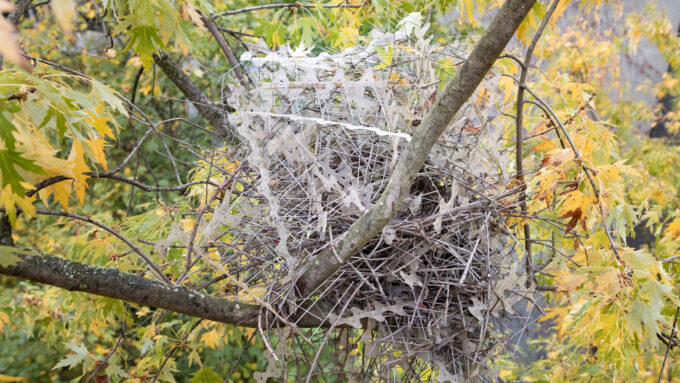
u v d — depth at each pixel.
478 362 1.29
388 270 1.26
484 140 1.39
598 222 1.57
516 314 1.38
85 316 1.81
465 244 1.31
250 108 1.26
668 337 1.66
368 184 1.27
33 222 4.52
